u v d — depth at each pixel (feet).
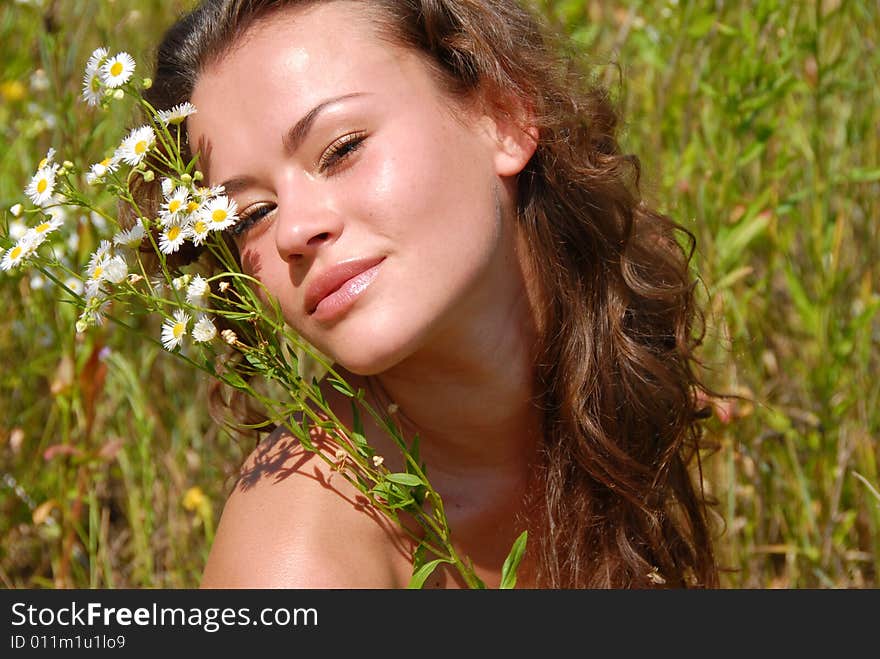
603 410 9.12
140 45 13.64
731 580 11.55
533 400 8.75
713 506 10.98
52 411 12.19
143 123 9.07
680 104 12.61
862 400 12.10
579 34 12.44
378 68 7.54
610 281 9.34
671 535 9.88
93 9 14.17
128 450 12.33
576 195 9.13
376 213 7.22
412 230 7.28
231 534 7.87
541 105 8.59
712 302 11.59
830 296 12.04
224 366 7.58
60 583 11.35
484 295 7.91
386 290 7.22
